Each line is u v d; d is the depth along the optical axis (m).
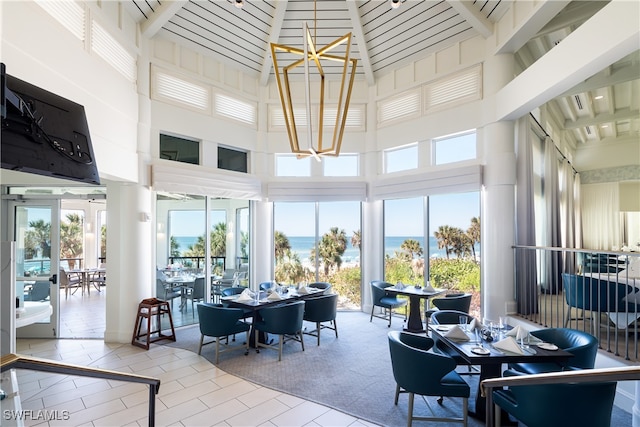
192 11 5.05
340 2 5.34
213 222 6.05
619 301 3.65
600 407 2.00
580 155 9.84
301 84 6.62
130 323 4.79
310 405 3.10
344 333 5.31
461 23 5.21
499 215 4.94
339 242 6.94
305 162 6.81
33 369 1.42
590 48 3.26
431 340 3.21
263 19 5.55
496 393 2.47
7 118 2.13
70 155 2.56
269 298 4.79
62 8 3.35
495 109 4.99
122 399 3.19
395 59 6.09
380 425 2.80
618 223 9.19
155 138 5.10
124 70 4.51
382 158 6.53
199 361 4.13
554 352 2.66
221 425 2.77
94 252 10.35
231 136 6.09
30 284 4.99
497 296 4.93
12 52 2.70
